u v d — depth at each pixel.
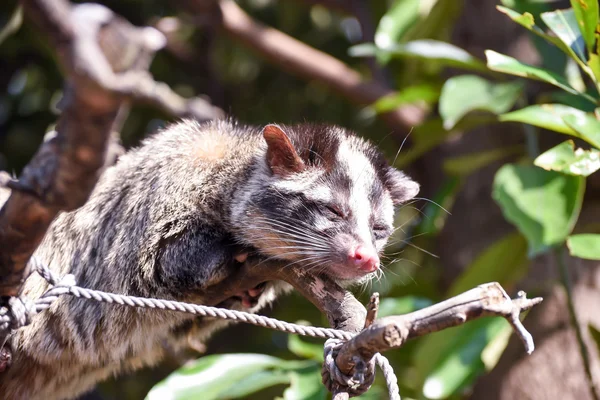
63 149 4.12
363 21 14.68
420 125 10.34
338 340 5.36
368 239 7.52
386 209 8.16
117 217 7.60
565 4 9.38
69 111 3.85
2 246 4.84
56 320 7.43
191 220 7.45
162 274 7.34
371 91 13.08
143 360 8.09
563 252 9.05
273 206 7.59
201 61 15.93
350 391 5.23
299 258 7.33
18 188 4.44
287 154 7.82
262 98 16.14
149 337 7.57
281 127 8.51
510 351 10.44
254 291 7.39
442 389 8.50
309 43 16.38
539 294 10.20
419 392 9.05
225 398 8.47
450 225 11.87
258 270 7.18
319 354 8.83
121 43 3.57
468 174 11.55
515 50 11.43
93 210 7.70
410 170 13.60
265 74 16.12
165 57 15.55
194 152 7.75
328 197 7.73
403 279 13.19
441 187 11.62
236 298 7.63
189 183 7.55
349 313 6.19
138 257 7.39
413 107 12.93
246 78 15.84
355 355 4.91
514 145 11.37
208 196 7.55
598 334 9.19
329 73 13.20
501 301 4.68
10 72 14.98
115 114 3.85
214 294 7.39
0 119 15.18
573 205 8.01
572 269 10.41
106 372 7.94
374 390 8.85
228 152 7.85
